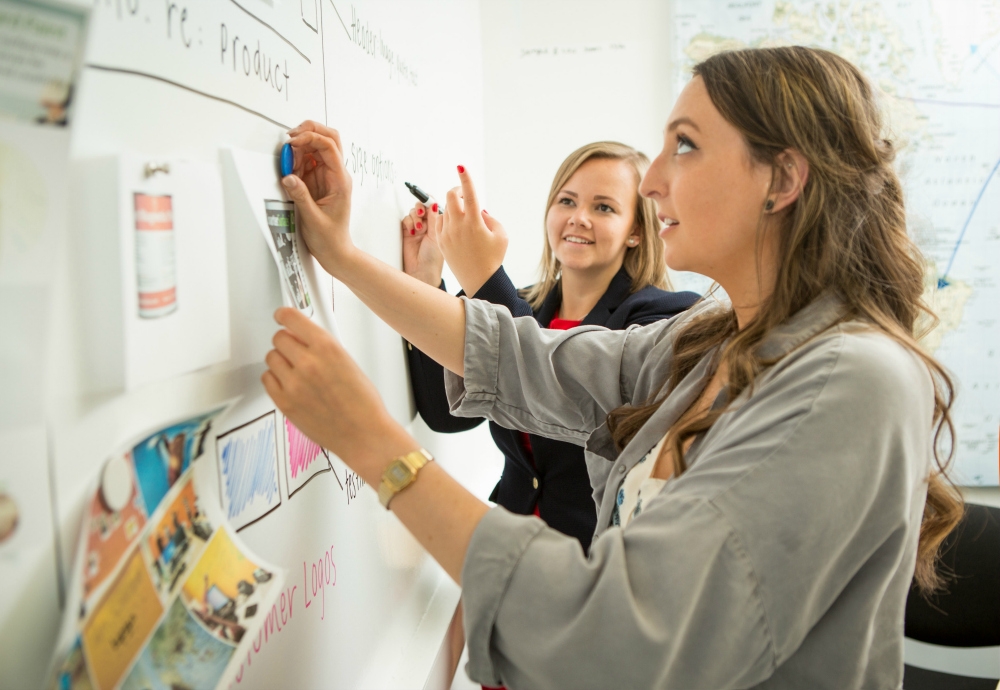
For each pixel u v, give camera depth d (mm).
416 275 1132
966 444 2215
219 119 514
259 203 565
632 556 457
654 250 1435
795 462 455
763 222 609
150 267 412
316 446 711
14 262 307
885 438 469
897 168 752
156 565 419
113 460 382
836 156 577
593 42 2365
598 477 868
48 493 337
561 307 1533
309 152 688
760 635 449
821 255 580
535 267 2490
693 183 618
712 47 2262
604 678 433
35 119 309
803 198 590
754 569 443
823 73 595
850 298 571
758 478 457
